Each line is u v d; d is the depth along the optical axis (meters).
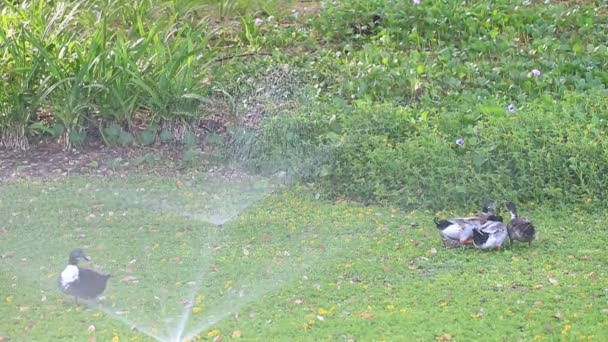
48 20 11.75
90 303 7.48
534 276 7.84
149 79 11.11
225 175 10.48
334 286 7.72
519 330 6.88
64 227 9.13
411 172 9.78
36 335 6.92
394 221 9.23
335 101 11.21
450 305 7.30
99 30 11.27
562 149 9.78
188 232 9.02
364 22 13.66
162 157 10.88
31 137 11.16
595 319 7.02
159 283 7.88
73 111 11.00
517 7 13.80
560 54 12.53
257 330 6.96
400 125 10.57
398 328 6.92
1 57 11.27
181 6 13.20
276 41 13.20
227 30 13.46
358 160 10.05
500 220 8.59
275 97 11.71
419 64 12.12
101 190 10.07
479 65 12.27
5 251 8.59
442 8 13.51
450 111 11.25
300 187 10.09
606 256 8.26
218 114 11.51
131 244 8.73
